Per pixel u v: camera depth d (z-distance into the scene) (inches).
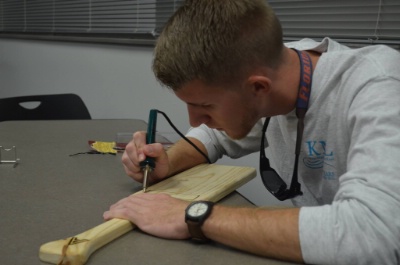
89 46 99.3
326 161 34.6
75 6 103.9
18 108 71.4
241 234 24.3
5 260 22.8
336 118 32.3
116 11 90.9
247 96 29.7
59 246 23.0
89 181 37.2
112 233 25.7
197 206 26.9
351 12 55.1
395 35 51.3
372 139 25.2
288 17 62.4
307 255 23.0
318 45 36.6
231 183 35.2
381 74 28.9
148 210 28.0
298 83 32.5
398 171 23.4
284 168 40.6
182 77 28.2
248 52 28.0
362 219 22.6
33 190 34.4
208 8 28.3
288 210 25.2
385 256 22.0
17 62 133.2
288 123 36.1
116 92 93.0
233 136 32.3
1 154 45.5
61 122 65.1
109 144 49.7
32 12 123.6
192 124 31.7
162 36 29.8
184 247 25.3
